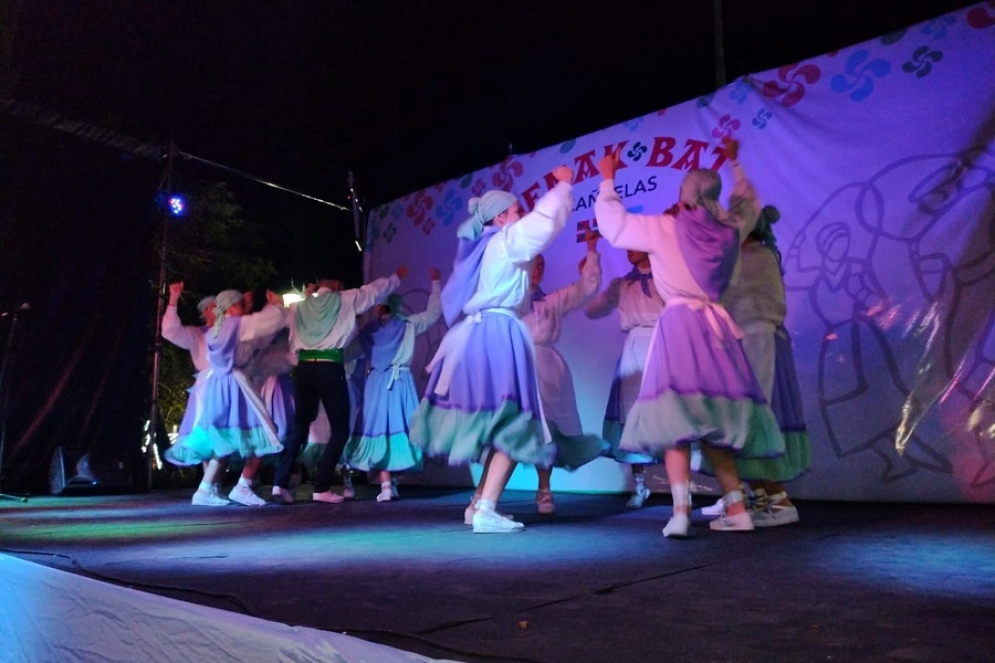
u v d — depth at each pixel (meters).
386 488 5.50
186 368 8.69
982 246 4.27
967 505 4.12
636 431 2.96
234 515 4.34
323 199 8.15
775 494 3.41
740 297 3.52
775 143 5.16
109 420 7.15
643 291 4.57
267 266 9.30
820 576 2.04
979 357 4.21
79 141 7.18
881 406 4.51
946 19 4.55
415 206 7.56
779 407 3.46
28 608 2.04
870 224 4.68
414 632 1.47
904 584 1.91
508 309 3.38
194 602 1.79
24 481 6.77
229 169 7.71
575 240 6.16
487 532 3.21
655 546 2.68
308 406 5.40
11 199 6.89
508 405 3.21
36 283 6.95
